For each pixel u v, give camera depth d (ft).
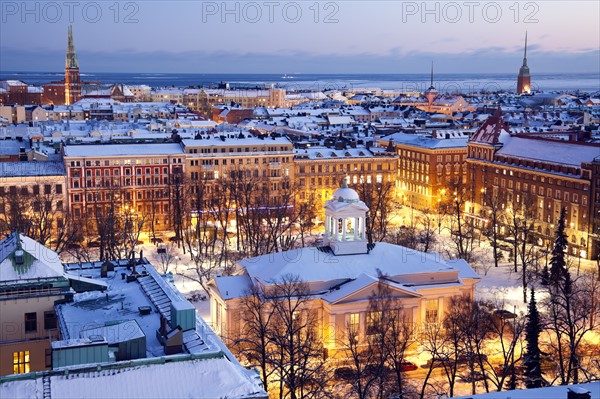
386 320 388.78
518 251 634.84
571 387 204.33
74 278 290.35
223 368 207.92
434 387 358.02
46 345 272.31
